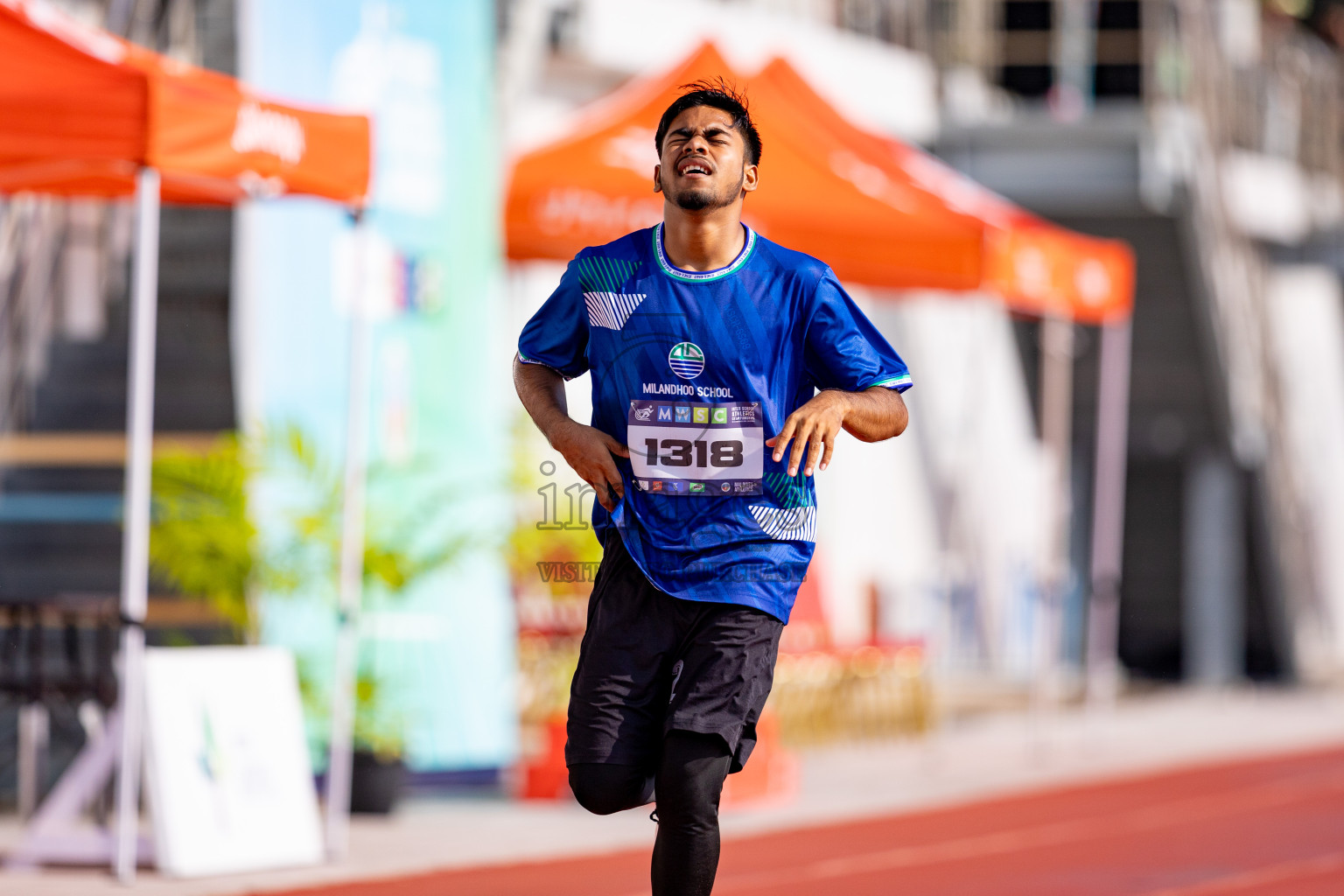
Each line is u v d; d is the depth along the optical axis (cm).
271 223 2597
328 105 2655
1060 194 4650
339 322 2650
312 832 2067
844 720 3397
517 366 1155
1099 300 3105
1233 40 5897
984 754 3434
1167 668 5653
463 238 2803
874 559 4669
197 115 1827
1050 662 3603
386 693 2475
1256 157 5531
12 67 1812
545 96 3906
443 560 2441
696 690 1084
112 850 1984
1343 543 6469
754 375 1097
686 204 1076
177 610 2678
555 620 2761
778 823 2541
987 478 5194
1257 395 5125
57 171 2152
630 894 1919
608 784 1098
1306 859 2278
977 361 3859
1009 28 5075
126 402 2906
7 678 2089
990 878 2095
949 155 4738
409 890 1919
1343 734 4016
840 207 2781
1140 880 2095
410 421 2684
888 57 4747
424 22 2784
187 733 1959
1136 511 5697
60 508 2775
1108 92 5050
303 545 2345
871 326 1120
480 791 2766
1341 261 5706
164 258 2978
